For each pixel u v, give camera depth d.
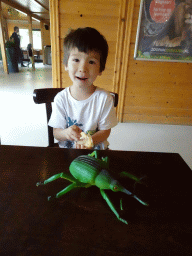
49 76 5.50
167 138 2.01
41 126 2.12
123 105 2.30
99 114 0.83
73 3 1.82
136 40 1.95
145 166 0.54
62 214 0.38
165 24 1.87
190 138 2.04
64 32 1.94
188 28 1.89
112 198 0.43
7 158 0.55
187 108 2.35
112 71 2.13
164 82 2.19
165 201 0.42
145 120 2.39
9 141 1.76
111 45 2.00
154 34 1.92
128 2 1.81
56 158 0.56
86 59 0.64
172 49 1.99
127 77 2.16
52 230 0.34
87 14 1.87
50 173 0.49
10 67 5.91
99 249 0.31
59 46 1.99
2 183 0.45
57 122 0.84
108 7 1.84
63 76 2.13
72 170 0.44
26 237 0.33
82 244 0.32
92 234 0.34
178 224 0.37
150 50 2.00
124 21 1.89
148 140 1.94
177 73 2.14
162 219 0.38
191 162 1.59
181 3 1.78
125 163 0.55
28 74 5.73
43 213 0.38
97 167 0.42
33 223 0.35
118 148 1.75
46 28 9.81
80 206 0.40
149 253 0.31
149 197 0.43
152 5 1.80
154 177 0.50
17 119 2.28
